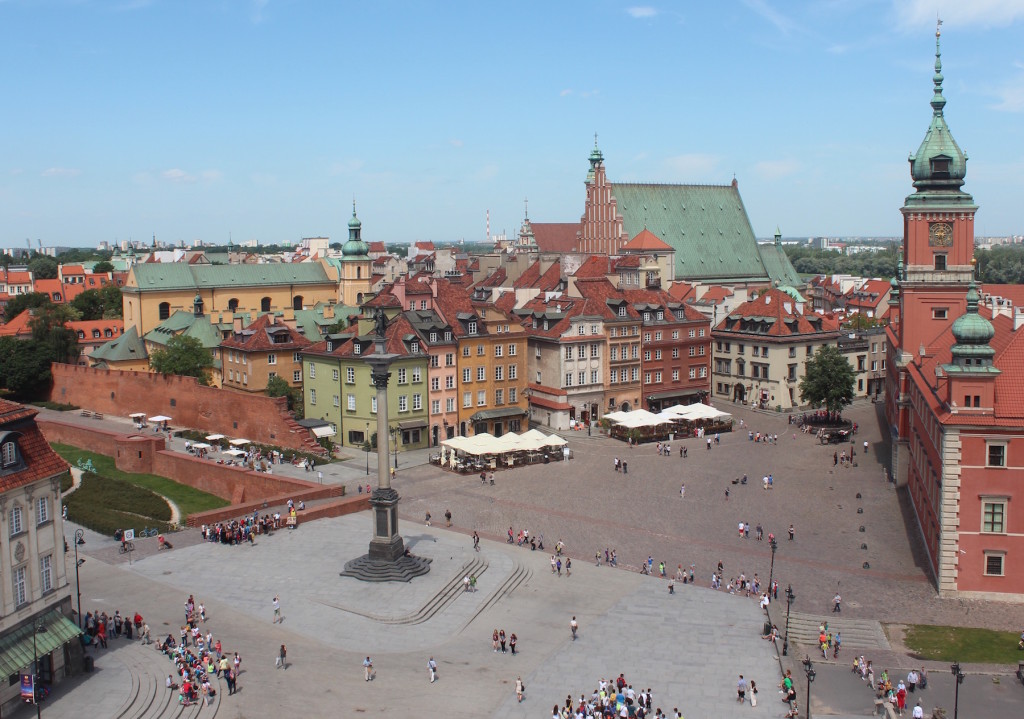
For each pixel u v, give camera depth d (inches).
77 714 2361.0
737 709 2482.8
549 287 7440.9
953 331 3260.3
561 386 6058.1
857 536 3966.5
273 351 6318.9
